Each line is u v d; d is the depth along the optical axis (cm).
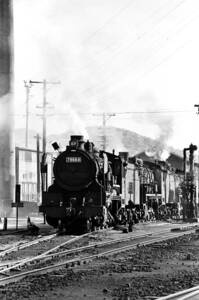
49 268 1803
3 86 7269
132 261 2073
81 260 2053
